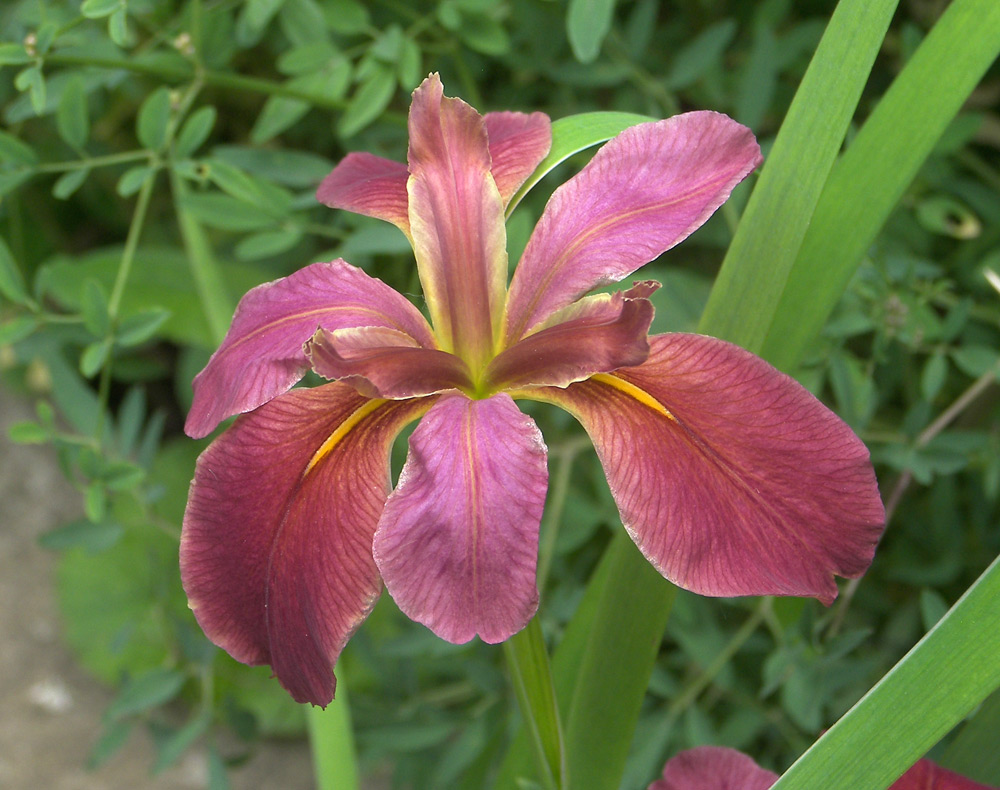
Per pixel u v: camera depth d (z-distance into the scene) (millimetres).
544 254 307
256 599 285
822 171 304
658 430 286
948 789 308
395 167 344
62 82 450
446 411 283
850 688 502
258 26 434
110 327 425
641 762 453
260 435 291
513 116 340
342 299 303
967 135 485
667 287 495
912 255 501
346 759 379
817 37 489
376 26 519
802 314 325
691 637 467
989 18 310
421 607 268
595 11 396
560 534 507
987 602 272
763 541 275
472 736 457
